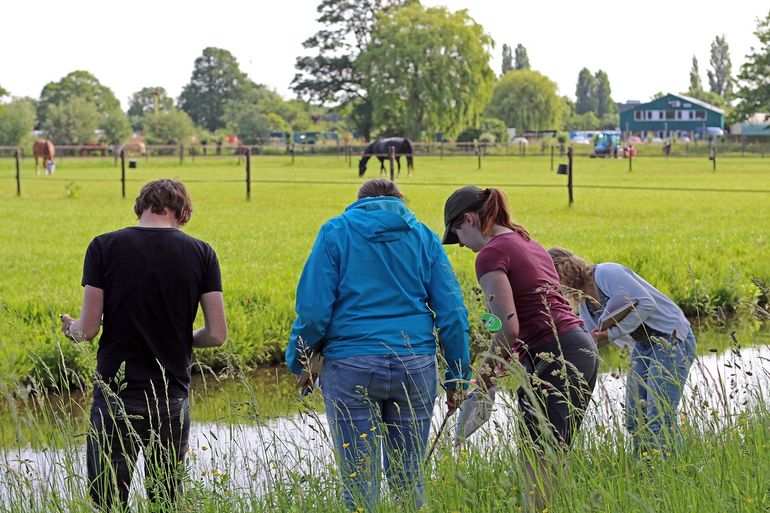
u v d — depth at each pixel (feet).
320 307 16.57
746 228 70.85
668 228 70.95
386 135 339.16
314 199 106.63
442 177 153.07
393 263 16.96
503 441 16.79
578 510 13.64
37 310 37.83
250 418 17.90
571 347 17.43
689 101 447.42
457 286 17.21
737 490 14.47
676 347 18.75
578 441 16.52
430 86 325.62
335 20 383.24
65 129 421.18
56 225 76.84
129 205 98.17
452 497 15.28
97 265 16.92
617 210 88.48
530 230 69.10
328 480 16.47
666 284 43.27
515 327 17.29
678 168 185.98
